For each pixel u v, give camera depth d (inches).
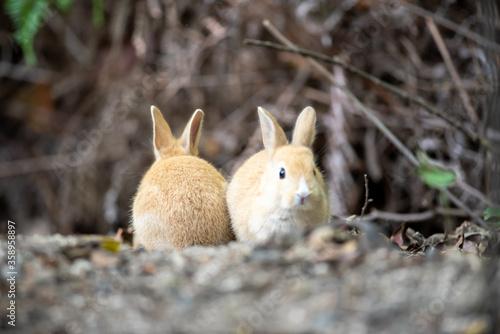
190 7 527.5
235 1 510.0
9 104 634.2
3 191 613.9
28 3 432.8
